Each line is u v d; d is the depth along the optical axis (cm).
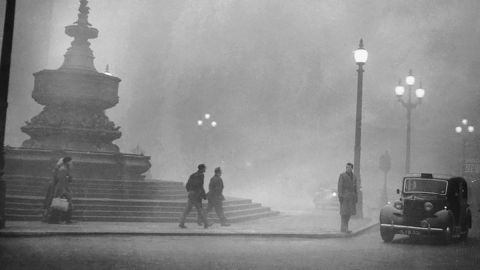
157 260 953
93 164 1983
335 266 961
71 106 2178
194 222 1680
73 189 1781
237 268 904
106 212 1600
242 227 1598
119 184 1902
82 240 1178
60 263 877
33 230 1223
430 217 1366
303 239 1402
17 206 1559
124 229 1355
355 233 1559
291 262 990
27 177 1839
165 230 1379
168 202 1725
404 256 1135
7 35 1221
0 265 828
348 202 1530
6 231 1175
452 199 1446
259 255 1070
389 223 1391
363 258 1080
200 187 1510
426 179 1475
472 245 1409
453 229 1398
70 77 2142
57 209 1430
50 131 2122
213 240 1296
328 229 1627
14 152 1947
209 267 903
